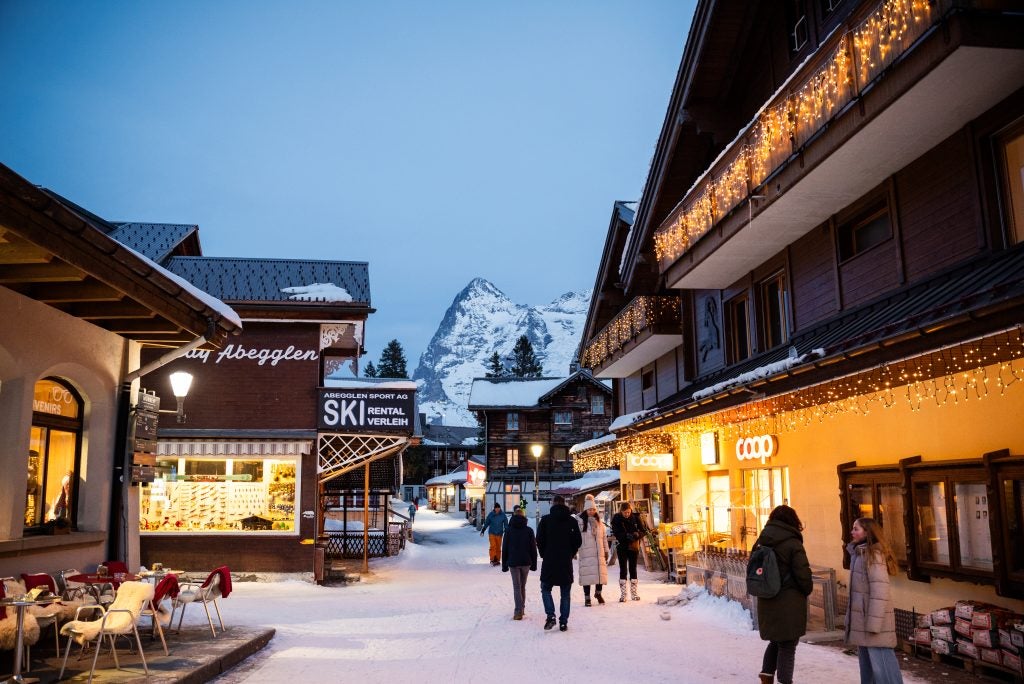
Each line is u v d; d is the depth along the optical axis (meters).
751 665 8.82
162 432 20.14
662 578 19.53
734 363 18.38
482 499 56.09
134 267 8.25
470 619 12.90
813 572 11.59
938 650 8.95
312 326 21.20
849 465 12.12
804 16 14.36
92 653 8.79
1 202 6.27
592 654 9.56
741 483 16.73
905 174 11.48
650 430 18.16
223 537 20.11
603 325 28.02
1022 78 9.03
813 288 14.34
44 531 9.62
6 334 8.44
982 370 9.16
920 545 10.30
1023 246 9.05
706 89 17.16
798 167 11.95
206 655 8.73
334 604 15.29
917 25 8.86
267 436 20.22
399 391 21.00
